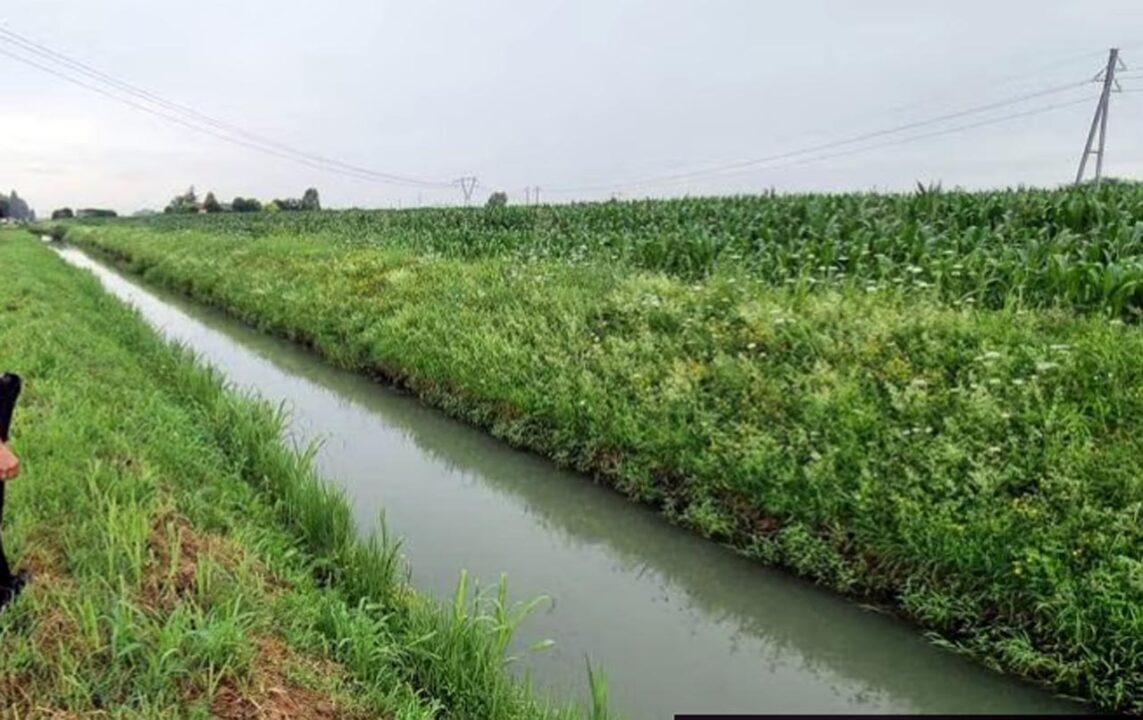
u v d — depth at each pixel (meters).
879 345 7.04
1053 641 4.51
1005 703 4.46
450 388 10.11
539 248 15.67
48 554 3.77
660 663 4.75
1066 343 6.27
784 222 14.50
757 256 11.69
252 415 7.41
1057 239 9.27
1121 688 4.15
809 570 5.70
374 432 9.45
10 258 22.41
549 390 8.62
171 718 2.76
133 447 5.69
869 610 5.29
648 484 7.03
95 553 3.80
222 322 17.36
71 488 4.55
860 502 5.57
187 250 27.12
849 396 6.46
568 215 22.42
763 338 7.84
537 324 10.15
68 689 2.80
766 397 6.95
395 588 4.74
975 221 12.70
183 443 6.28
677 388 7.56
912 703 4.50
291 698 3.16
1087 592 4.40
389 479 7.81
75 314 12.42
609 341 8.98
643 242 14.06
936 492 5.38
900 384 6.46
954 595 4.98
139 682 2.92
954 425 5.70
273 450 6.42
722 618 5.42
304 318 14.70
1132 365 5.75
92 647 3.07
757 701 4.43
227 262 22.06
